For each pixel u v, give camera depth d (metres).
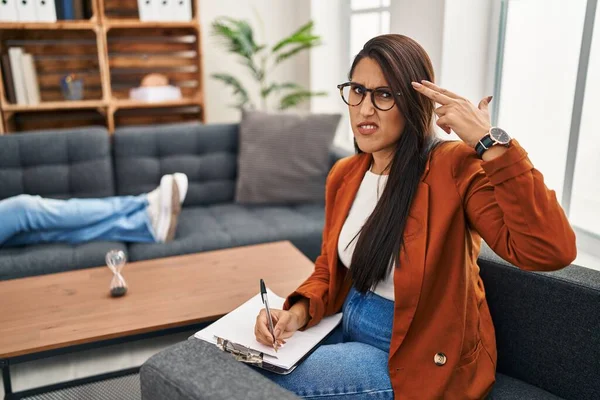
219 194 3.10
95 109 3.90
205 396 0.88
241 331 1.29
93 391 1.89
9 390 1.81
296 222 2.73
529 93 2.22
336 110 4.07
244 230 2.63
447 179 1.20
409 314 1.20
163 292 1.87
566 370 1.29
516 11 2.21
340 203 1.44
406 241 1.21
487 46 2.32
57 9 3.41
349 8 3.79
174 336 2.34
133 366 2.11
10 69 3.45
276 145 2.99
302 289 1.39
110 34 3.82
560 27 2.04
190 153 3.04
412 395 1.17
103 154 2.86
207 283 1.93
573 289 1.25
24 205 2.40
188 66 4.00
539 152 2.21
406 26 2.55
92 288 1.91
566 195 2.05
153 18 3.55
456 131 1.09
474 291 1.25
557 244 1.02
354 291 1.37
